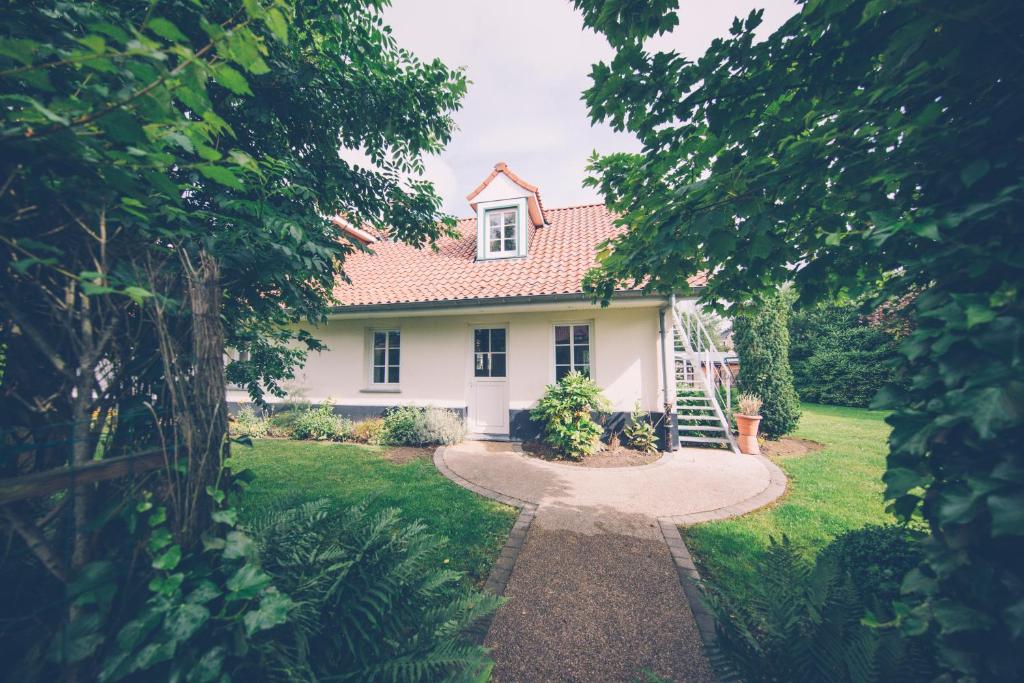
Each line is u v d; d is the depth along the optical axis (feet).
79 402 4.26
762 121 6.20
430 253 32.55
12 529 3.96
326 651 5.15
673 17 6.23
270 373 12.23
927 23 3.95
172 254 5.00
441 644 5.71
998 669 3.26
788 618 5.65
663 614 8.57
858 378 40.83
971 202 4.20
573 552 11.05
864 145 5.28
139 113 3.40
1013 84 4.20
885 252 5.52
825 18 4.66
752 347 26.61
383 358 28.63
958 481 3.79
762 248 6.49
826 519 13.01
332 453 21.57
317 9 9.09
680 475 17.76
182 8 7.09
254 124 9.60
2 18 4.83
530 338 24.86
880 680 4.30
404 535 7.08
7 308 3.99
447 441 23.43
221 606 4.24
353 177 11.76
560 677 7.00
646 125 6.81
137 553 4.16
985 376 3.22
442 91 11.83
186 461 4.57
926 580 3.95
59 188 3.87
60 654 3.59
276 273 8.37
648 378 22.80
